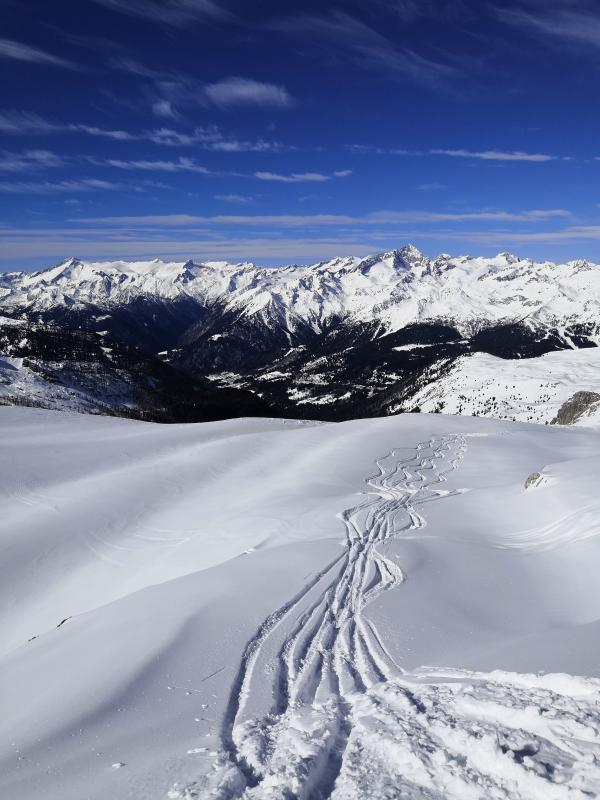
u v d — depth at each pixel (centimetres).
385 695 805
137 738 767
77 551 2708
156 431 5328
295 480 3594
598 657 821
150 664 1034
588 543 1803
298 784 562
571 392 17888
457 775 534
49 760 729
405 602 1402
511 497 2788
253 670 1009
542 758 533
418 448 4609
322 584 1577
